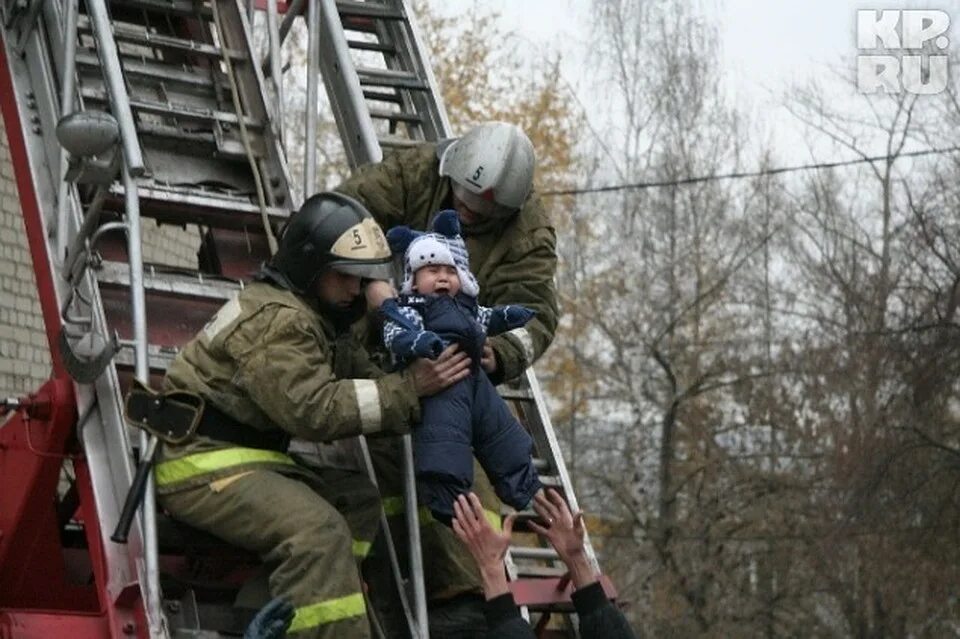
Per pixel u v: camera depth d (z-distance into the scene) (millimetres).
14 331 16969
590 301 52344
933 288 42531
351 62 10172
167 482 7781
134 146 8086
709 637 47000
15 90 9344
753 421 49031
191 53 9656
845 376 44500
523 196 8859
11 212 17031
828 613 47906
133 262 7988
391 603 8359
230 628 8109
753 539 46625
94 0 8633
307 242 7863
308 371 7594
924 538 40844
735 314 52188
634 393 51719
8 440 8984
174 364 7930
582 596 7574
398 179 9117
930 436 40906
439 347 7609
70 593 9359
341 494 8188
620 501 49344
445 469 7699
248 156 9125
